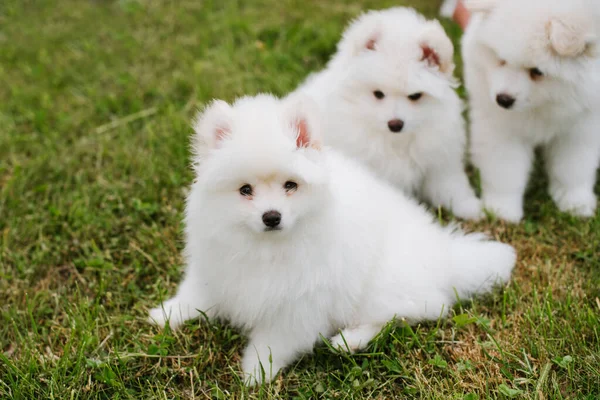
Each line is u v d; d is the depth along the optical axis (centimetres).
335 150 110
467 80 117
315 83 121
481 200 122
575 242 113
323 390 93
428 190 122
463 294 104
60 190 123
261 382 93
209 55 159
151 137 132
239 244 88
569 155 117
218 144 84
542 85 105
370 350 97
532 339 96
